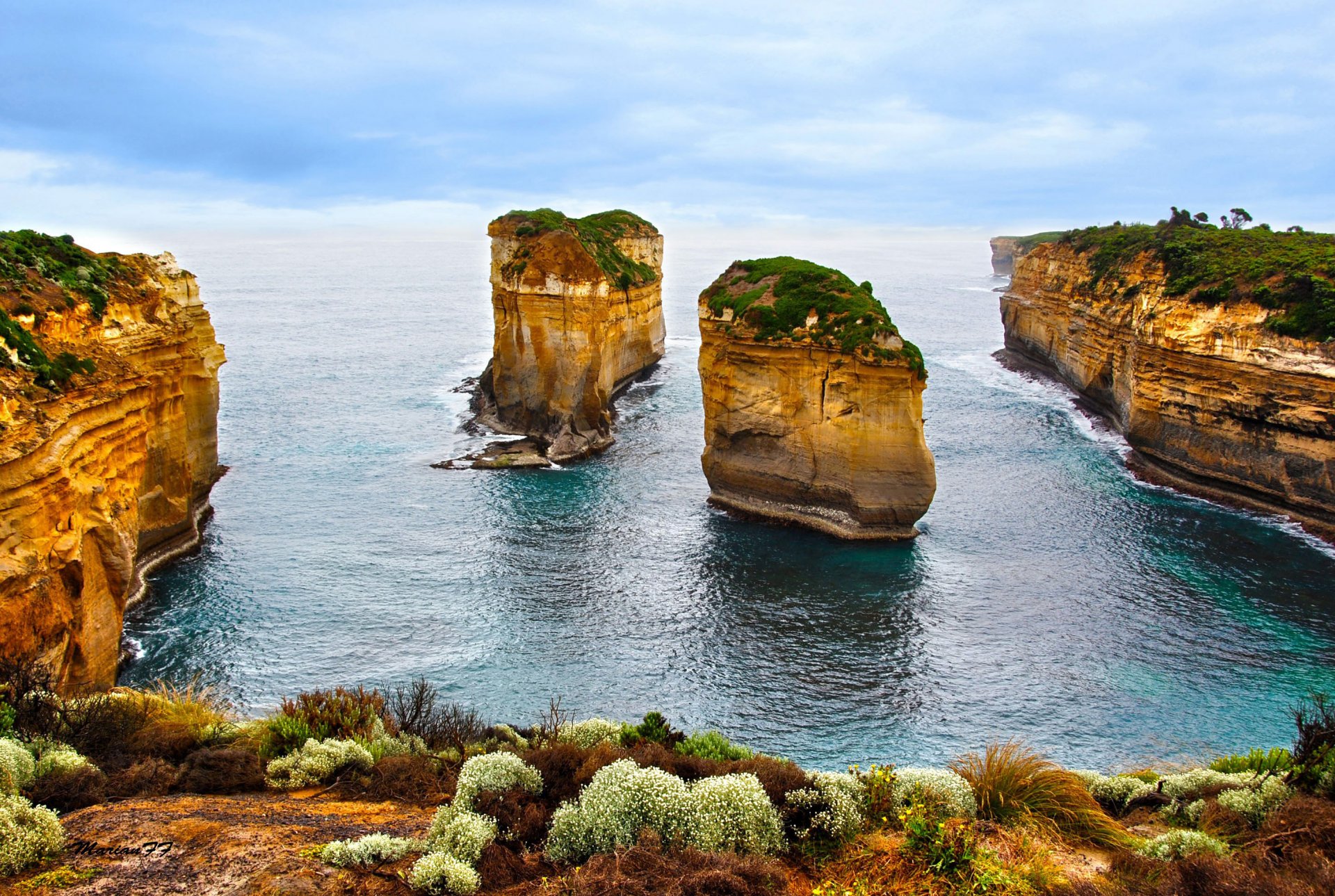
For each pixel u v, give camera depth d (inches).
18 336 1148.5
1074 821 523.5
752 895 397.7
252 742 629.9
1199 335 2171.5
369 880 410.9
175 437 1712.6
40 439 1063.0
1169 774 753.0
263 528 1895.9
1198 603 1555.1
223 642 1381.6
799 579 1672.0
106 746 597.6
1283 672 1322.6
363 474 2311.8
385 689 1240.8
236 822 466.9
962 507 2069.4
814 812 493.7
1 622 951.6
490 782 498.3
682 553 1802.4
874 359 1840.6
